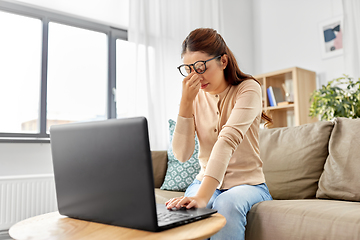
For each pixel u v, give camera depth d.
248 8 4.24
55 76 3.06
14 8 2.79
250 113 1.10
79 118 3.18
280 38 3.90
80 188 0.80
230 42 3.96
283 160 1.67
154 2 3.29
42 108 2.86
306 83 3.34
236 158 1.23
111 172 0.72
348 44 3.21
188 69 1.18
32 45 2.93
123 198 0.71
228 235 1.01
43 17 2.94
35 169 2.67
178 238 0.62
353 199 1.33
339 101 2.69
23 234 0.72
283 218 1.09
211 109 1.29
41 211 2.53
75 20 3.12
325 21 3.46
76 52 3.20
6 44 2.82
